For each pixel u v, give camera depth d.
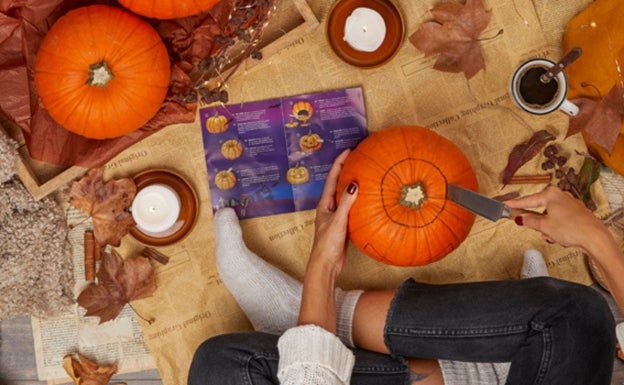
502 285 1.01
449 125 1.21
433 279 1.22
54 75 0.98
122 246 1.19
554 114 1.20
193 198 1.17
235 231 1.15
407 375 1.05
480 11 1.14
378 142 1.01
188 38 1.10
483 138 1.21
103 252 1.17
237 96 1.18
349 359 0.91
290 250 1.21
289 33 1.10
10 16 1.05
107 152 1.11
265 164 1.19
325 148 1.20
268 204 1.20
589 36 1.10
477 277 1.22
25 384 1.21
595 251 0.91
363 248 1.04
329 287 1.01
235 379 1.02
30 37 1.07
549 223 0.93
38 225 1.14
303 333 0.90
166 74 1.03
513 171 1.18
